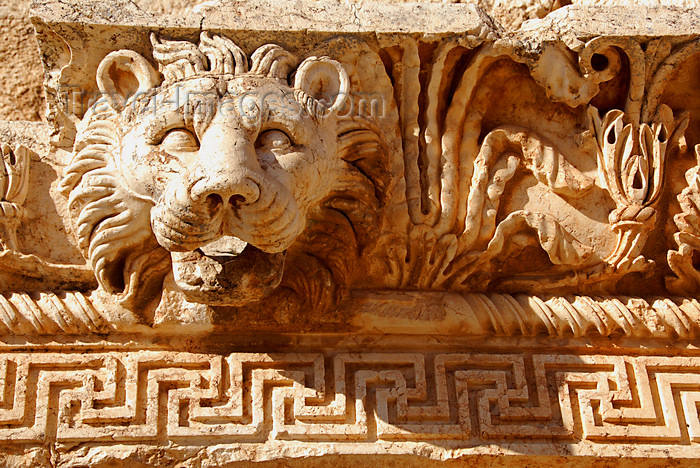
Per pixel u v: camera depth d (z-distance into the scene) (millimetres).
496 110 2578
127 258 2318
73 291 2432
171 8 2889
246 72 2180
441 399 2391
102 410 2307
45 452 2275
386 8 2398
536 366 2473
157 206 1995
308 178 2088
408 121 2469
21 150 2473
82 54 2273
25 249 2424
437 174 2488
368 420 2359
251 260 2160
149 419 2312
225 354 2418
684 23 2492
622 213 2486
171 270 2365
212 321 2379
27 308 2361
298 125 2090
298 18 2309
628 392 2461
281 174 2033
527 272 2570
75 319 2373
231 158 1929
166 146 2088
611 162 2508
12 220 2402
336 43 2330
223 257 2158
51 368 2377
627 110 2541
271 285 2189
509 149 2545
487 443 2357
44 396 2328
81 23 2225
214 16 2266
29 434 2277
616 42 2465
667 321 2521
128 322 2381
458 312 2480
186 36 2256
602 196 2553
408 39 2387
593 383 2475
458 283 2521
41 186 2484
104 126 2258
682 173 2607
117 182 2195
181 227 1941
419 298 2480
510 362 2475
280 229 1971
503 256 2549
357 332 2465
